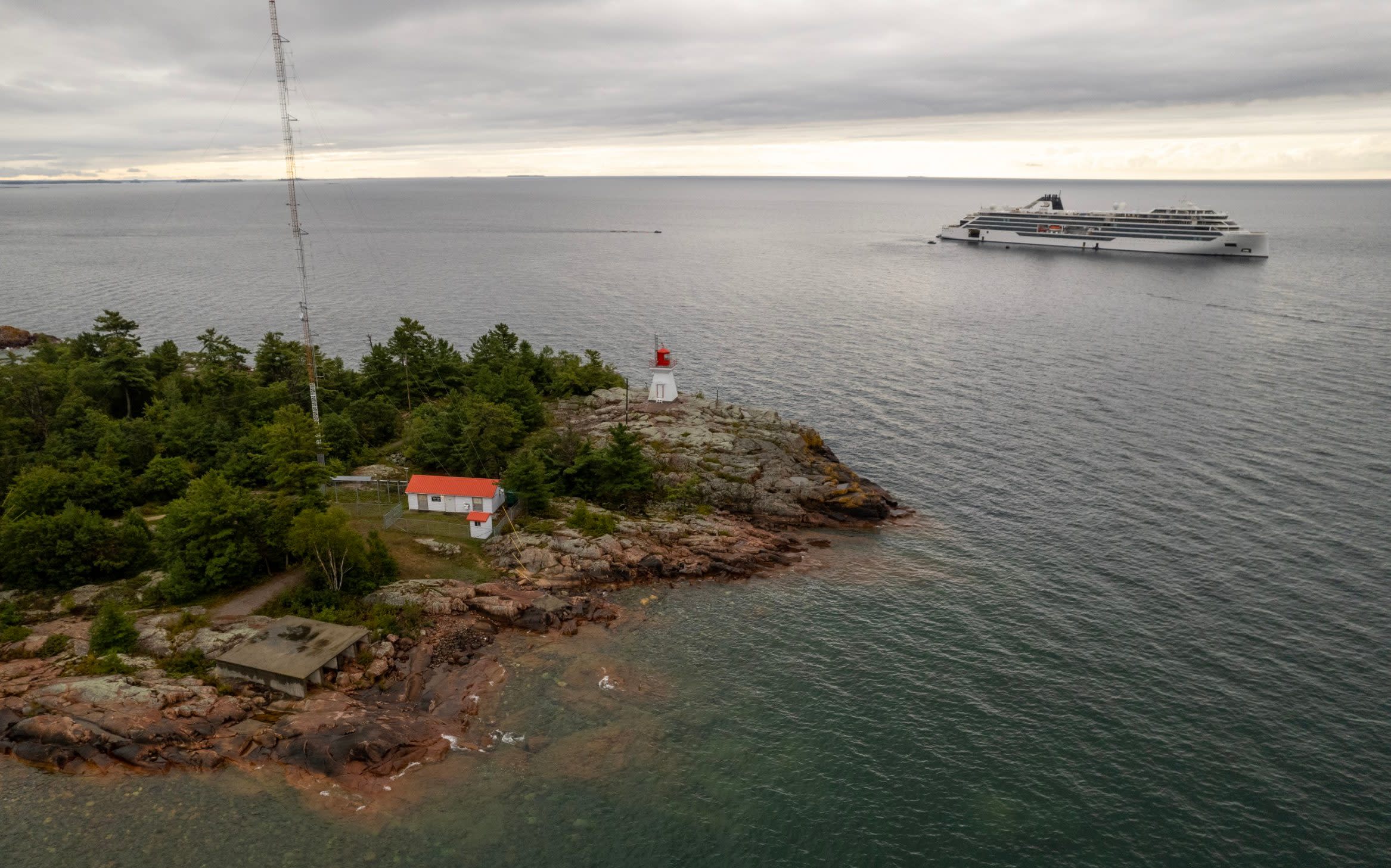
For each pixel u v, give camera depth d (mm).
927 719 62281
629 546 86562
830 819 52219
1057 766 57312
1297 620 75312
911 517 100125
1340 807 53625
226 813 50219
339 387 129625
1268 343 184625
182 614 66938
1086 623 75875
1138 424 130500
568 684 65312
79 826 48625
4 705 55719
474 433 103188
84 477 83562
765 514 100062
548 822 51219
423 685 63531
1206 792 54875
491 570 80750
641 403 131125
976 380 159250
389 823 50406
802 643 72875
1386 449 116812
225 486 74562
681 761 57062
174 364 134750
